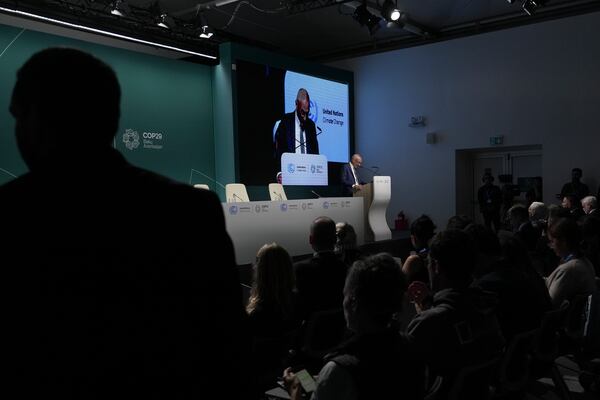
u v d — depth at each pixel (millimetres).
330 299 2604
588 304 2893
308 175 9773
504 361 2186
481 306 1739
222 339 752
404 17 7945
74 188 697
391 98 10555
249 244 5688
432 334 1659
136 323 690
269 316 2408
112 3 7031
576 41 8500
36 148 723
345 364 1194
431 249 1804
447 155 9891
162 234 716
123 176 735
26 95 713
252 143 8867
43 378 657
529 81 8961
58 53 732
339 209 6855
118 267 687
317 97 10062
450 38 9789
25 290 654
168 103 8266
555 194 8734
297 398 1493
